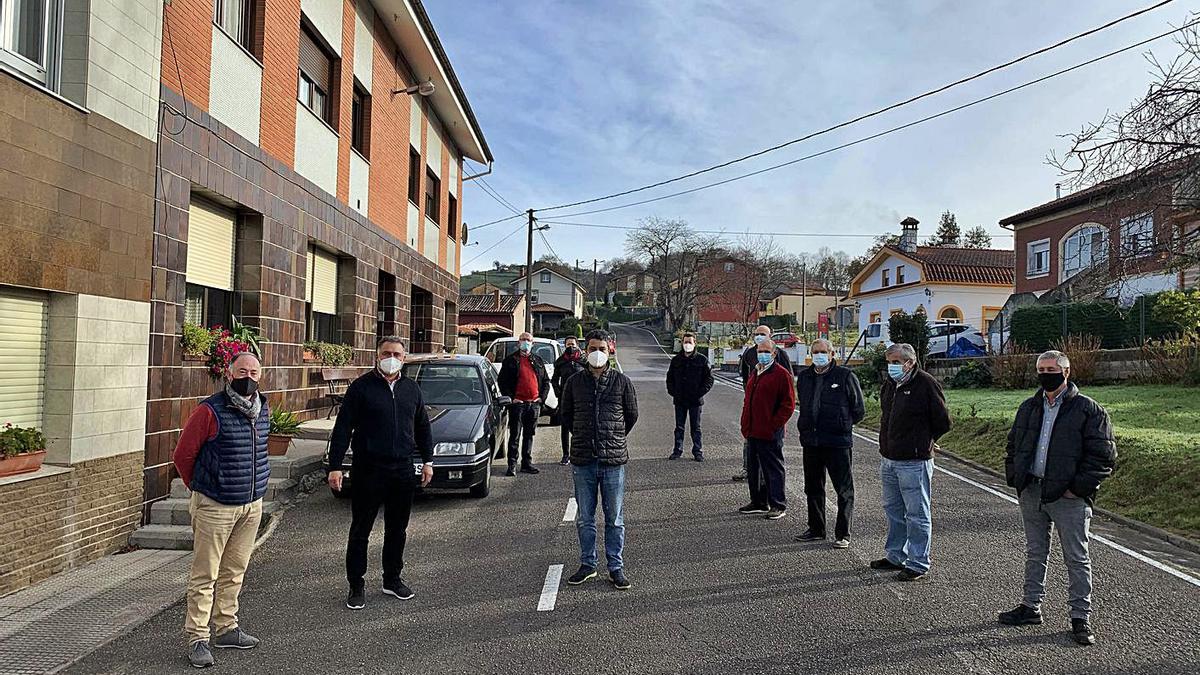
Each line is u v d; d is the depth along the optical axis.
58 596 5.93
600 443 6.07
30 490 6.11
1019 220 31.19
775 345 8.47
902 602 5.55
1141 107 8.64
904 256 42.38
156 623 5.38
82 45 6.73
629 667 4.47
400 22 15.78
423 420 6.01
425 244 20.11
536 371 11.02
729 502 8.83
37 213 6.18
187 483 4.80
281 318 10.93
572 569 6.41
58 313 6.61
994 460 11.76
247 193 9.86
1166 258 9.34
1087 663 4.48
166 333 7.98
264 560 6.77
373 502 5.68
